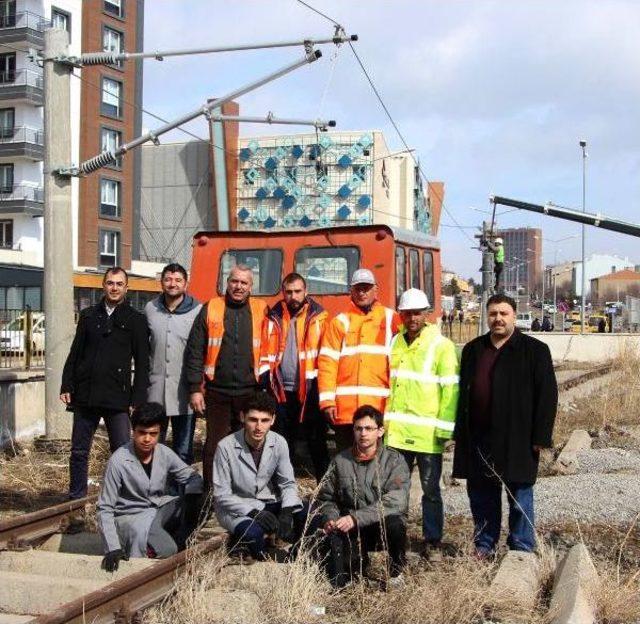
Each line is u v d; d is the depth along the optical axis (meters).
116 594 5.26
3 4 51.03
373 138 61.41
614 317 59.34
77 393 8.21
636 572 6.15
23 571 6.49
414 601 5.58
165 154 63.38
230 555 6.51
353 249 11.60
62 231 11.88
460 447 6.82
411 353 7.05
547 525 8.08
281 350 8.48
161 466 6.69
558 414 15.96
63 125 11.95
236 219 62.59
